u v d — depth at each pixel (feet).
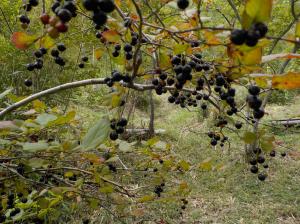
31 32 3.05
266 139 1.08
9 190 1.51
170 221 2.94
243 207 3.22
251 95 0.86
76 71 4.05
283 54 0.75
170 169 1.71
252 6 0.57
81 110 4.82
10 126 0.97
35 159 1.10
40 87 3.82
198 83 1.09
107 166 1.48
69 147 1.00
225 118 1.25
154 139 1.50
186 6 0.78
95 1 0.61
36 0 1.03
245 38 0.59
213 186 3.55
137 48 0.89
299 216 3.08
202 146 4.64
